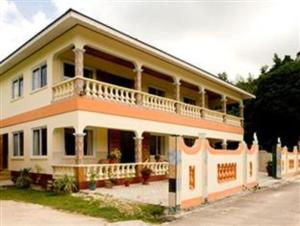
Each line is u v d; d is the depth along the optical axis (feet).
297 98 106.01
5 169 68.85
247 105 117.91
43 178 52.34
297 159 87.10
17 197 42.86
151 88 72.23
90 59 57.00
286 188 54.39
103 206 33.17
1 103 71.97
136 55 55.93
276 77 110.52
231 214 31.07
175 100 66.49
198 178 35.35
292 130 110.42
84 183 44.57
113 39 50.29
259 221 28.17
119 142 62.13
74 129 49.44
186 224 26.91
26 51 55.98
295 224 27.20
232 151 45.57
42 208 34.32
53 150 50.21
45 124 52.60
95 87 48.85
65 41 48.47
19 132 63.21
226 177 43.04
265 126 115.03
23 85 62.03
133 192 42.63
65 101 47.44
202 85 77.46
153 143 71.56
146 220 28.22
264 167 92.68
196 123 72.08
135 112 54.29
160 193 41.75
